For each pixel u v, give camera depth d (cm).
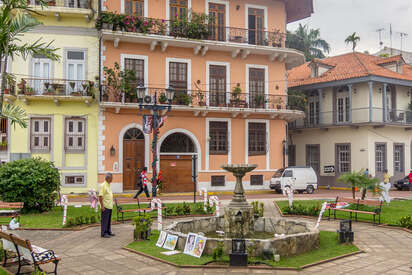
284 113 2511
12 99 2084
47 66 2162
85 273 730
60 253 884
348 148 2886
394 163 2936
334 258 821
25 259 729
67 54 2183
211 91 2406
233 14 2486
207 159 2397
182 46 2345
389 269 750
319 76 3084
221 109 2353
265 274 715
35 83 2136
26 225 1204
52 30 2170
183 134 2389
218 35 2445
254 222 1113
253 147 2517
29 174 1412
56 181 1491
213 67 2434
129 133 2261
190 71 2373
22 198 1410
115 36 2148
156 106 1598
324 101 3084
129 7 2273
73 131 2167
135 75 2233
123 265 780
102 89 2141
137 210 1329
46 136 2139
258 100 2472
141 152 2275
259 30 2534
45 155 2130
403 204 1734
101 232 1059
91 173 2164
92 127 2180
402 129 3003
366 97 2838
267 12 2570
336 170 2941
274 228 1088
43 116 2130
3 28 887
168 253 856
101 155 2169
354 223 1298
